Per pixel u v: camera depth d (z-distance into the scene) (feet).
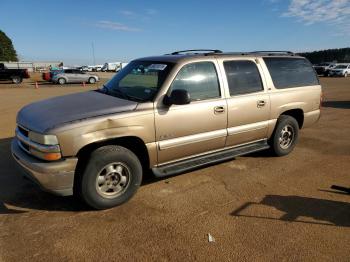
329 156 20.43
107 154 12.69
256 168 18.07
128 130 13.07
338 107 41.81
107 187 13.12
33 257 10.14
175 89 14.37
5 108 41.14
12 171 17.11
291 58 20.27
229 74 16.62
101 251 10.46
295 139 20.52
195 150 15.49
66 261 9.98
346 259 10.27
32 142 12.41
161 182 15.94
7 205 13.44
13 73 101.55
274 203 13.92
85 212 12.94
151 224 12.10
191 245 10.82
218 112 15.83
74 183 12.82
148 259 10.09
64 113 12.80
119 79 16.57
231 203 13.87
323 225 12.21
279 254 10.43
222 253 10.43
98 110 12.95
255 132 17.95
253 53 18.71
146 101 13.79
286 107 19.31
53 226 11.89
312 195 14.78
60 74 101.55
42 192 14.66
